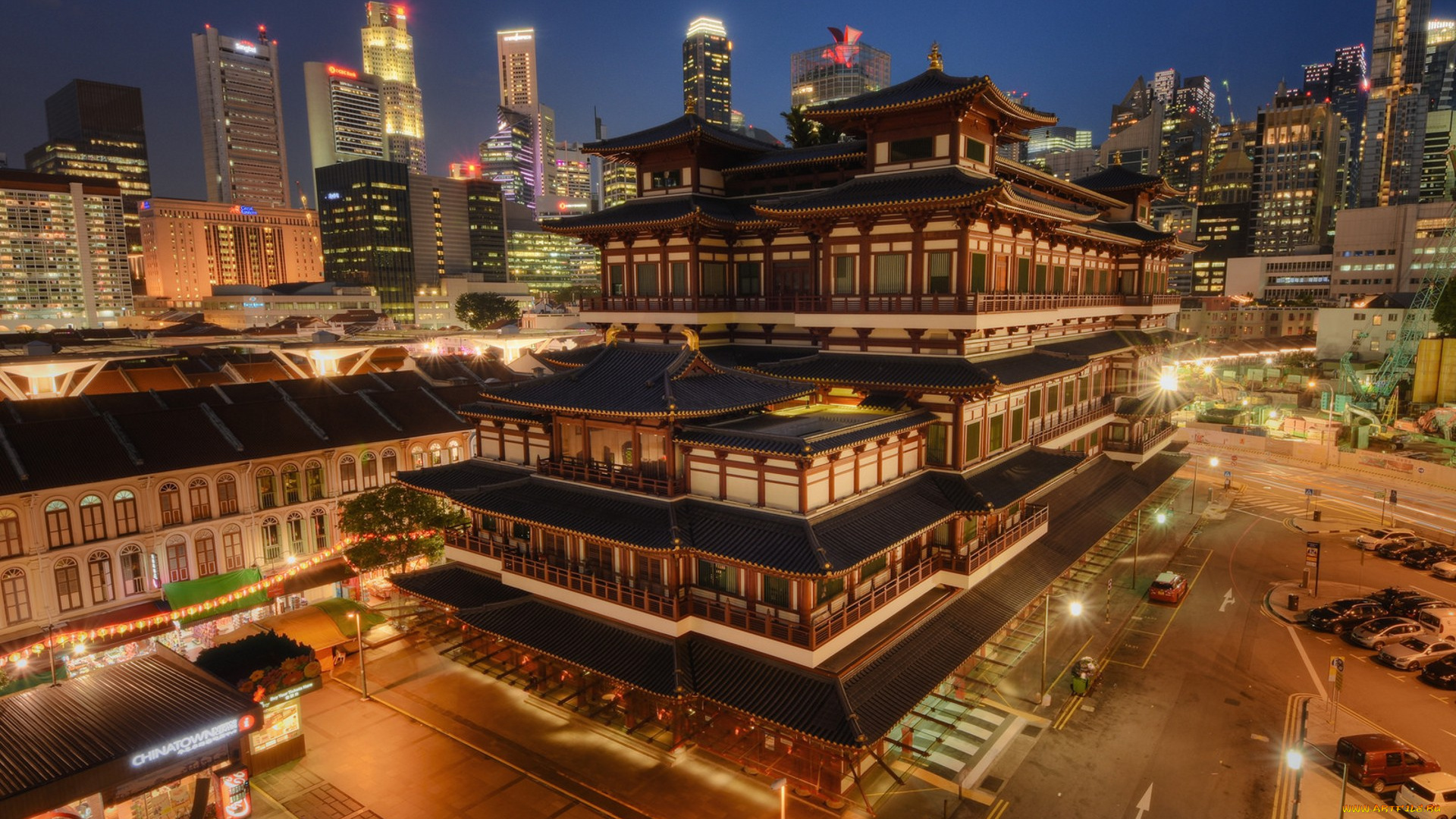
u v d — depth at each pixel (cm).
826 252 4822
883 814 3534
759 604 3709
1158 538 7488
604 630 4166
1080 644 5238
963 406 4419
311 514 6203
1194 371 14750
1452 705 4472
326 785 3834
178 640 5319
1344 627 5394
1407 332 13850
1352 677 4797
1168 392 7950
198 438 5803
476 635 5188
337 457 6366
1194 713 4384
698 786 3759
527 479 4634
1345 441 11369
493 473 5200
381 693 4700
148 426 5722
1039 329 5647
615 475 4188
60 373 8312
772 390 4262
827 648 3441
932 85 4588
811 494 3675
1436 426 11775
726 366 5206
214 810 3419
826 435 3681
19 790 2548
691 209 5112
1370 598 5734
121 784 2808
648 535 3781
